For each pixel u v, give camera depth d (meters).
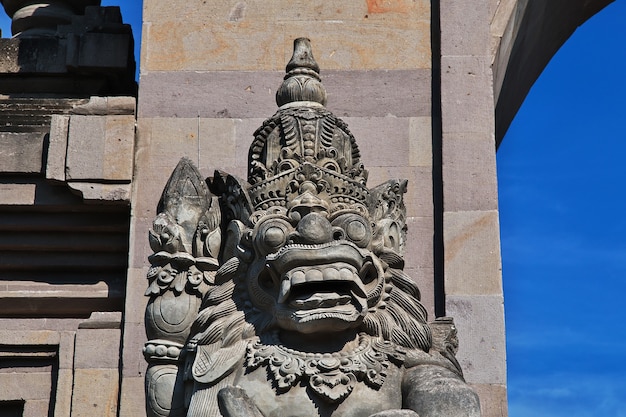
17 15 12.41
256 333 7.76
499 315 9.90
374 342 7.73
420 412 7.42
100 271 10.62
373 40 10.80
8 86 11.73
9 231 10.58
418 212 10.29
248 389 7.58
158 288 7.99
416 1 10.90
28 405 10.24
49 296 10.48
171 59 10.77
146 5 10.90
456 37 10.70
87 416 10.01
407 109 10.60
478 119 10.47
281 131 8.12
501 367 9.77
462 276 10.02
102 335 10.16
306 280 7.54
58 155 10.43
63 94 11.75
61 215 10.55
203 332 7.80
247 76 10.74
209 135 10.59
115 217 10.52
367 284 7.82
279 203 7.88
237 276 7.89
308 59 8.50
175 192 8.19
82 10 12.58
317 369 7.56
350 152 8.23
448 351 8.06
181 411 7.84
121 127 10.48
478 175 10.30
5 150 10.56
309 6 10.90
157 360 7.95
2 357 10.36
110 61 11.59
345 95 10.65
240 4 10.91
